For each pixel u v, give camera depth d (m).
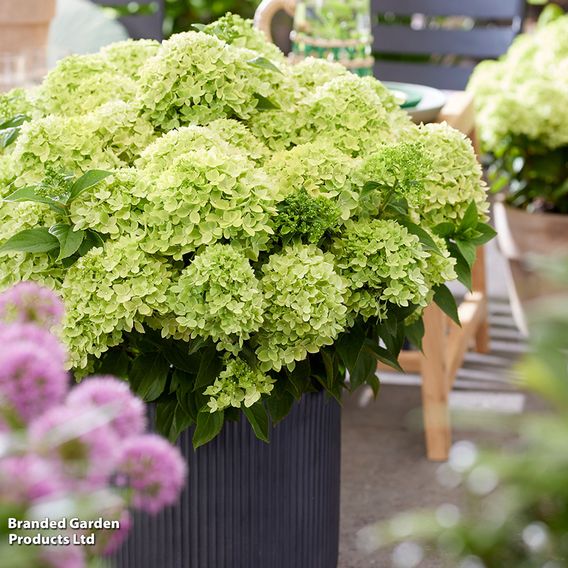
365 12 2.63
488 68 3.56
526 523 0.77
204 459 1.68
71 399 0.79
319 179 1.64
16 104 1.99
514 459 0.76
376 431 2.98
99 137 1.71
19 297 0.99
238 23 1.97
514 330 3.69
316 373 1.73
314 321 1.51
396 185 1.64
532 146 3.36
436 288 1.81
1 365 0.74
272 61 1.93
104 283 1.50
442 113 2.63
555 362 0.82
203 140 1.60
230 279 1.47
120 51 1.99
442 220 1.83
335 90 1.82
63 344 1.52
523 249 3.37
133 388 1.61
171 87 1.71
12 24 3.16
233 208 1.50
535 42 3.62
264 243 1.56
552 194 3.40
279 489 1.75
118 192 1.55
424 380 2.75
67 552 0.67
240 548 1.74
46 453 0.70
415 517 0.81
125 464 0.82
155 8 3.87
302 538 1.83
